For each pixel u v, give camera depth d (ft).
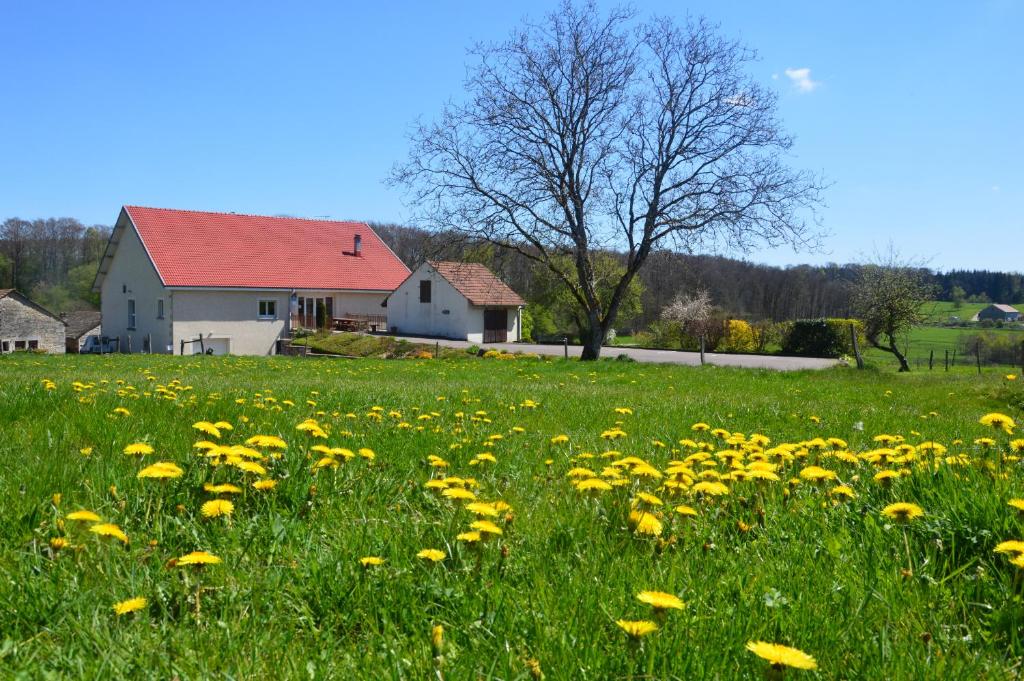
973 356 133.80
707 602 7.27
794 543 9.17
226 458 10.94
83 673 5.77
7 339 181.37
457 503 10.49
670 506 10.71
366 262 164.86
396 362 73.56
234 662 6.15
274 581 7.75
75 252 250.78
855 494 11.05
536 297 177.27
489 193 92.27
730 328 146.82
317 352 128.88
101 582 7.50
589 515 10.39
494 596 7.33
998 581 7.95
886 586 7.63
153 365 60.18
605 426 23.80
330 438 16.69
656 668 5.99
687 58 90.89
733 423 26.08
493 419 24.64
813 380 57.41
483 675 5.98
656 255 96.17
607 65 91.66
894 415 31.37
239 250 146.41
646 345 158.30
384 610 7.13
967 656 6.25
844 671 6.07
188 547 8.92
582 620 6.81
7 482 10.98
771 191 87.04
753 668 5.96
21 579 7.42
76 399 22.81
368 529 9.49
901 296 105.09
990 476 11.49
